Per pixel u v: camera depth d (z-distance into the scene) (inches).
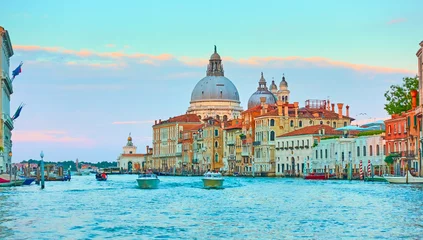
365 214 2679.6
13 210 2974.9
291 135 7534.5
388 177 4827.8
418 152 5093.5
